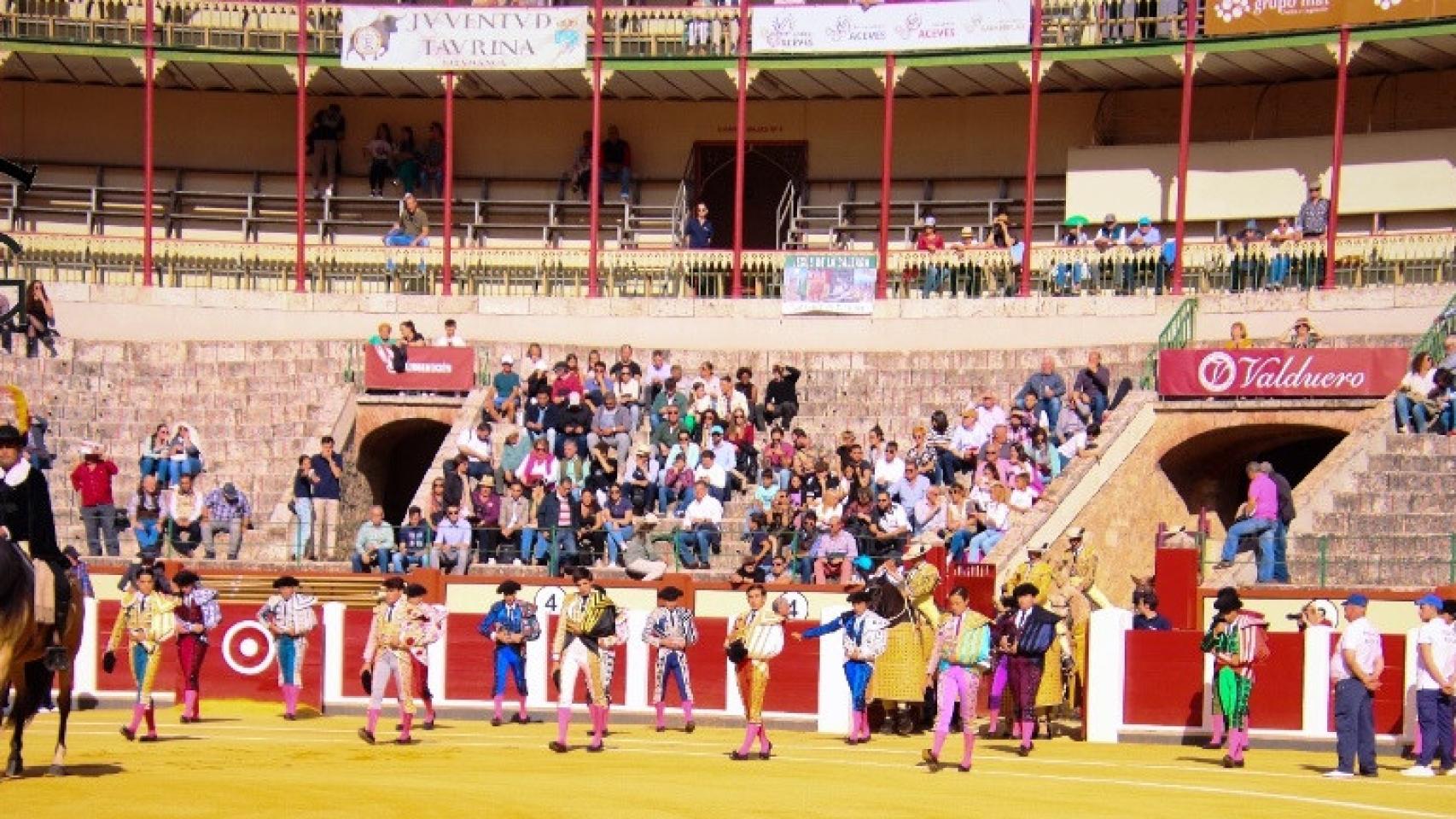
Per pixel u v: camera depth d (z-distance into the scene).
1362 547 29.30
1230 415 33.28
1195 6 40.91
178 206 46.69
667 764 21.34
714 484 32.41
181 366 38.91
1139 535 33.41
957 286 41.16
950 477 33.00
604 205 46.38
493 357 38.22
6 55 43.38
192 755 21.58
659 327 41.62
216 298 41.91
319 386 37.91
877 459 32.94
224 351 39.28
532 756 21.98
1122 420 33.34
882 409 37.22
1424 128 42.44
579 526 31.33
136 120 47.00
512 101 47.34
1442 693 21.58
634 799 18.17
